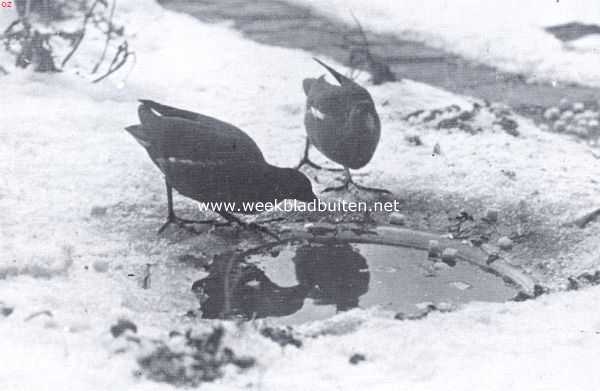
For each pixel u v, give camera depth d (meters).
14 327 5.69
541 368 5.45
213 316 6.69
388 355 5.61
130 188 8.82
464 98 11.80
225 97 11.34
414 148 10.15
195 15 14.67
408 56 13.27
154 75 11.93
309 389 5.20
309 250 8.02
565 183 9.31
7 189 8.38
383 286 7.34
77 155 9.36
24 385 5.05
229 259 7.74
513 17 14.78
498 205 8.87
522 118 11.35
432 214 8.74
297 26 14.42
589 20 14.66
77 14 14.01
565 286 7.36
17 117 10.05
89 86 11.22
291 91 11.62
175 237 8.03
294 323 6.63
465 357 5.61
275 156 9.73
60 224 7.86
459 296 7.17
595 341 5.80
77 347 5.50
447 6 15.34
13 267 6.68
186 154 7.77
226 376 5.34
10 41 12.09
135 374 5.28
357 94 8.72
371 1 15.62
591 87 12.44
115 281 6.91
